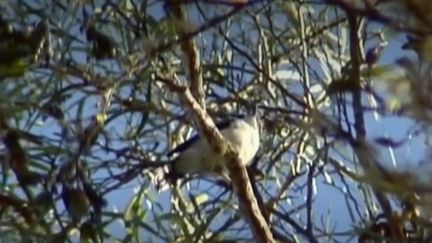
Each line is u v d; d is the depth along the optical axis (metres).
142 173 9.12
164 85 8.41
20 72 5.46
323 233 9.21
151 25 6.98
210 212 9.80
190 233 9.57
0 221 8.15
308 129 3.79
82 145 7.45
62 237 7.86
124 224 9.02
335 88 4.46
